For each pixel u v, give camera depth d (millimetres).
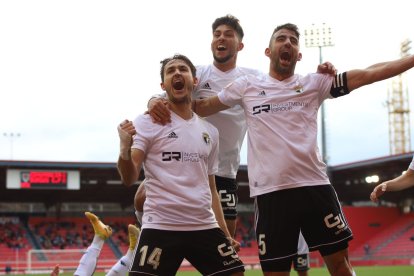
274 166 5738
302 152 5699
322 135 32469
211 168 5965
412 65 5754
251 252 44938
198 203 5445
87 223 49312
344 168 45031
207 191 5602
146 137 5551
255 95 5957
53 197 47375
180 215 5395
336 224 5766
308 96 5867
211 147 5836
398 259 41281
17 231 46125
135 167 5375
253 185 5922
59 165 40781
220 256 5441
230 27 7305
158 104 5574
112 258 43656
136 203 7676
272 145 5770
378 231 46469
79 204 50281
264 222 5797
